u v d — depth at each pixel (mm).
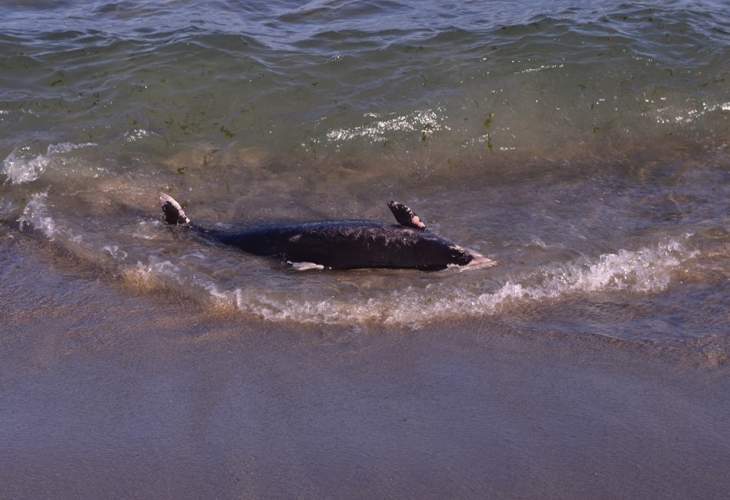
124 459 4879
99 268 7406
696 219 8344
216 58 11273
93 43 11773
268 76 10922
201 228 8234
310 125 10148
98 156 9469
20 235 7984
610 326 6555
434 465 4879
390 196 9031
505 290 6992
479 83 10992
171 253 7676
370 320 6598
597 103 10906
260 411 5402
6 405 5387
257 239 7816
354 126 10172
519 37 12023
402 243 7496
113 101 10430
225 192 9086
